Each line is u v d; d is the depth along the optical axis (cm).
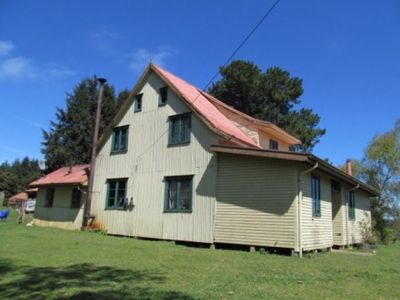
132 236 1656
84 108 4384
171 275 683
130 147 1811
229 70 3466
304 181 1250
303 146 3459
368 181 3400
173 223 1507
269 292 562
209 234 1363
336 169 1356
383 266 983
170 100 1683
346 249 1619
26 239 1216
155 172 1648
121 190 1795
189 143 1540
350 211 1833
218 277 679
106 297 501
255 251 1234
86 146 4306
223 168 1391
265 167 1273
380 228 2744
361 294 580
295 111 3631
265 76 3472
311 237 1262
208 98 1988
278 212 1209
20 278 614
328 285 646
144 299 493
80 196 2031
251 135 1891
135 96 1873
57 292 525
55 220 2166
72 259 845
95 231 1797
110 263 806
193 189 1470
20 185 6812
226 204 1345
